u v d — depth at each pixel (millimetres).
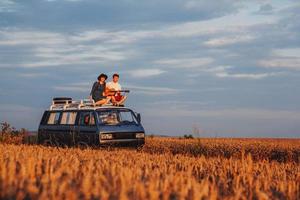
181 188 7340
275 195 8516
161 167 11086
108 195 6594
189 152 21688
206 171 11516
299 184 9617
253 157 19812
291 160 18781
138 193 6691
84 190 6812
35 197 6438
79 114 20203
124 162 11875
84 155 14078
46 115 22344
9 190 6469
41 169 9070
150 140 25594
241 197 7852
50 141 21578
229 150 21328
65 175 8289
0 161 9906
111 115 19594
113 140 18984
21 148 15906
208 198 7270
